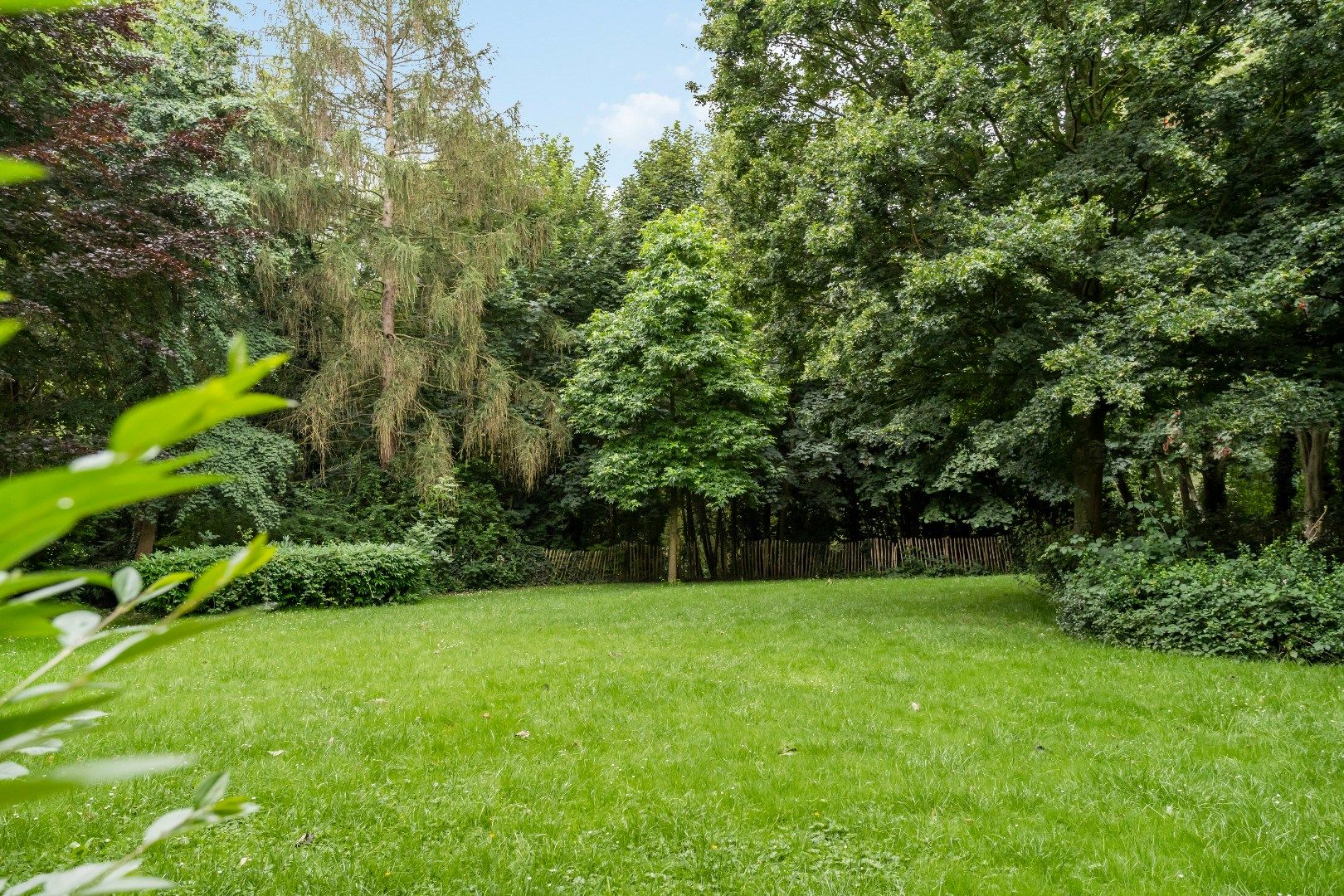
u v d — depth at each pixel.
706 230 18.64
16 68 10.27
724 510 23.78
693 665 7.31
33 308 9.30
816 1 11.52
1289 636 7.58
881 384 11.23
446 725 5.39
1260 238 8.86
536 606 12.70
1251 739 5.01
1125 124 9.77
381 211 17.52
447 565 18.23
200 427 0.34
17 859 3.35
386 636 9.30
